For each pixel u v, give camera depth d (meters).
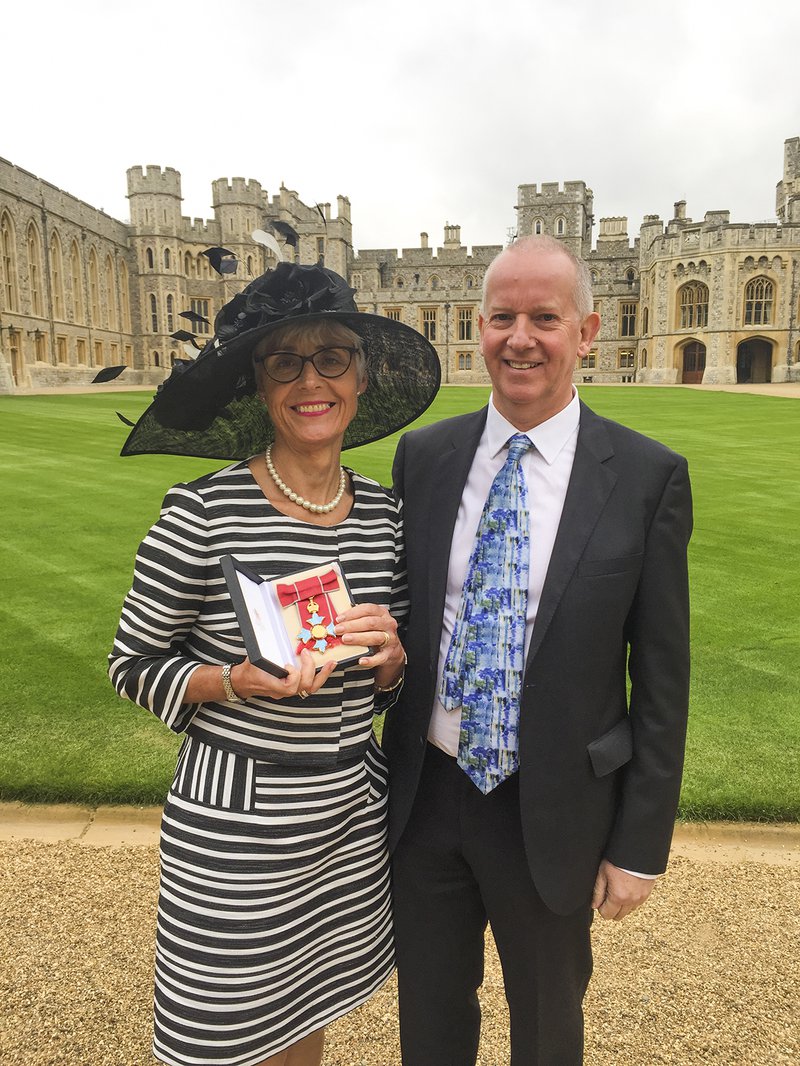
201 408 1.71
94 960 2.31
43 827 3.00
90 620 5.06
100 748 3.49
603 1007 2.15
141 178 49.31
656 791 1.65
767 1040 2.04
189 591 1.53
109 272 48.28
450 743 1.71
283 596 1.49
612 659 1.62
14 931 2.42
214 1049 1.50
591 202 54.66
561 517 1.62
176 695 1.48
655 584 1.61
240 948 1.50
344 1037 2.10
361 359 1.72
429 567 1.72
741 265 42.25
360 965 1.72
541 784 1.60
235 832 1.51
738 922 2.50
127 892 2.62
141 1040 2.03
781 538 7.25
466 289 53.91
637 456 1.64
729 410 22.23
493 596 1.63
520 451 1.65
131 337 51.25
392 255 55.78
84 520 7.71
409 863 1.79
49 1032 2.05
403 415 1.97
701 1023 2.09
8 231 37.47
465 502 1.73
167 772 3.31
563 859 1.62
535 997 1.73
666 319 45.47
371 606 1.57
